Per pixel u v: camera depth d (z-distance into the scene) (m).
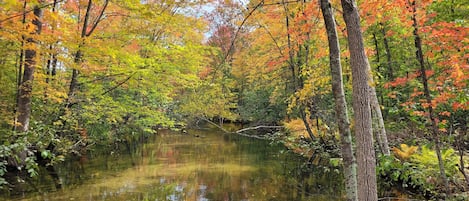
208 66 18.42
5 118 8.68
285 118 18.89
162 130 25.02
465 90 5.95
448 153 7.23
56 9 9.99
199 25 12.62
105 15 11.22
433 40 6.72
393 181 8.45
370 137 3.64
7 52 8.97
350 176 3.46
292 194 8.30
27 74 9.12
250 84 23.55
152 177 10.18
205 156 13.98
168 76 12.04
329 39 3.66
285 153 14.18
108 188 8.87
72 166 11.74
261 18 12.14
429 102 6.23
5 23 6.95
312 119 13.59
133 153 14.83
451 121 7.70
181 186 9.12
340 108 3.57
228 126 25.67
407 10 6.45
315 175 10.36
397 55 11.70
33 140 6.79
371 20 8.09
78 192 8.42
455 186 7.07
